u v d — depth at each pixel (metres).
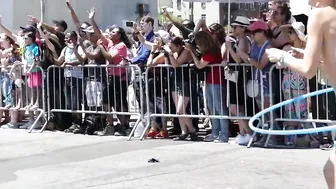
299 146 7.74
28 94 9.96
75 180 5.99
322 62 3.32
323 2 3.26
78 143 8.43
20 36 10.30
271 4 8.18
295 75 7.52
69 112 9.54
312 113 7.62
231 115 8.05
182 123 8.61
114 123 9.84
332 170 3.28
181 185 5.65
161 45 8.58
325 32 3.20
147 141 8.51
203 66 8.10
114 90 9.07
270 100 7.60
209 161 6.84
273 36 7.75
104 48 9.19
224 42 8.34
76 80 9.41
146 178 6.00
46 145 8.30
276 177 5.92
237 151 7.47
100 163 6.89
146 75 8.70
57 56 9.80
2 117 10.92
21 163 7.02
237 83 7.93
